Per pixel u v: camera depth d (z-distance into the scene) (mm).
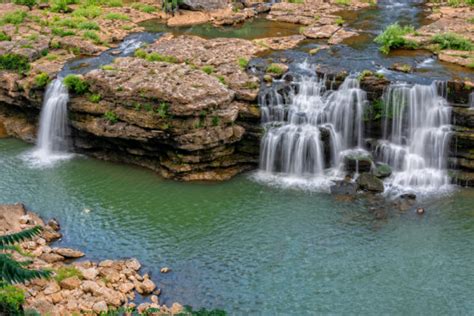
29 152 27719
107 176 25578
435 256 20141
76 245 20797
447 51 29688
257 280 19062
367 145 26062
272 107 25875
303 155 25328
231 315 17469
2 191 24203
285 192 24109
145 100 24672
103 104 25906
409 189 24094
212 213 22828
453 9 38344
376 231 21453
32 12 38219
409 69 27266
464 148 24656
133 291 18312
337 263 19844
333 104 25969
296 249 20562
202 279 19094
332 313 17641
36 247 20094
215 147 24984
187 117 24172
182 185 24766
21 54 29625
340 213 22578
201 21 38219
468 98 24969
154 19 38969
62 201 23578
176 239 21234
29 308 15789
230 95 25312
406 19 36781
